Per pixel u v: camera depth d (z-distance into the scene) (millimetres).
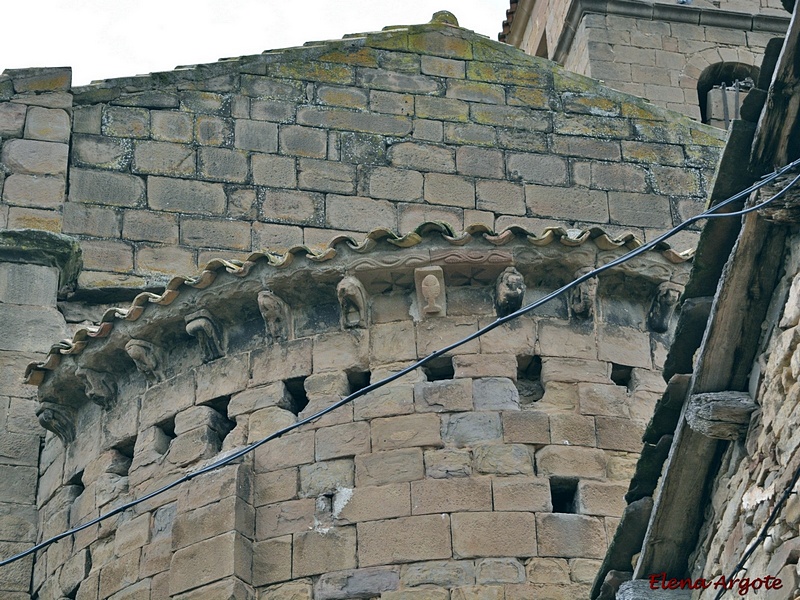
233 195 25312
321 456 19797
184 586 19281
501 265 20266
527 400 20188
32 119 25328
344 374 20250
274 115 26125
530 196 26203
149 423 21016
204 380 20812
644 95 32781
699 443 14805
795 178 14180
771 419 14086
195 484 19906
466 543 19031
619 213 26328
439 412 19859
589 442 19844
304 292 20609
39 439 22750
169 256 24641
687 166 26938
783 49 14367
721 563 14539
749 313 14539
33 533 22031
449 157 26234
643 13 33688
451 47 27219
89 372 21625
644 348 20688
